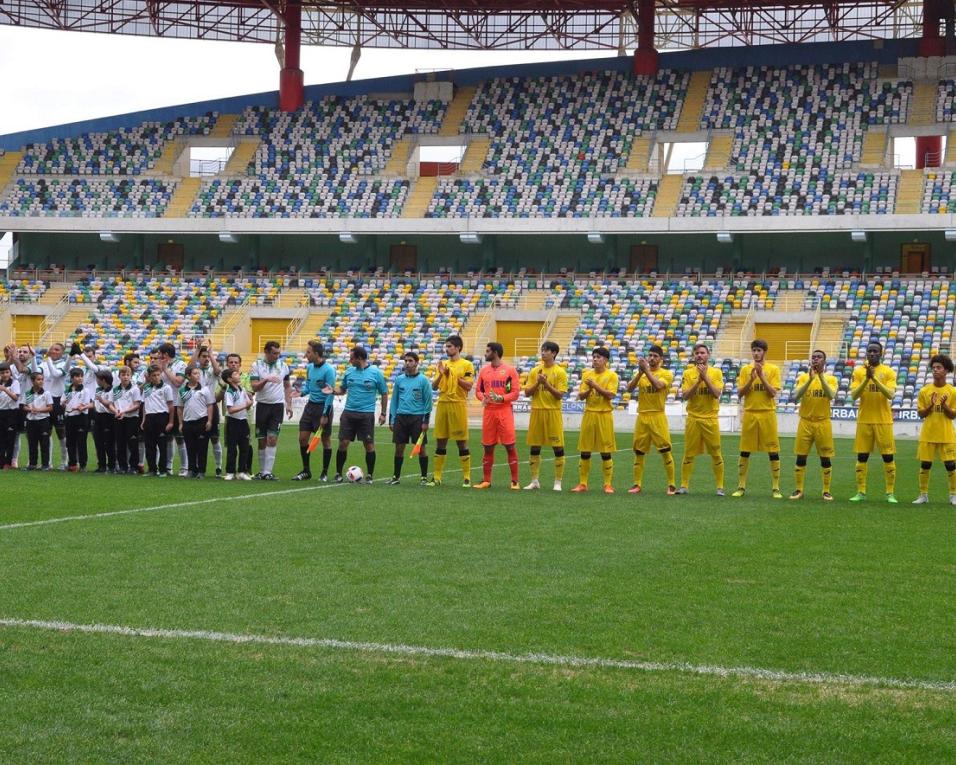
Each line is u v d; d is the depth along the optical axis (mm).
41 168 57250
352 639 8062
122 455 21125
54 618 8586
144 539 12383
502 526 13805
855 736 6250
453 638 8117
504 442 19109
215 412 20344
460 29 56375
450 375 19469
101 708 6582
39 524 13523
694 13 55594
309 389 20094
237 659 7543
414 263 55719
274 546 11977
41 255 58406
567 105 56156
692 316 48406
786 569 10984
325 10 57750
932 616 8969
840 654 7832
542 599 9430
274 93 59469
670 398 43969
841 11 53969
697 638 8219
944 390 17250
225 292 53688
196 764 5805
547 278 52469
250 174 56000
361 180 54844
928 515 15648
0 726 6281
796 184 50031
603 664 7523
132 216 54906
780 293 48625
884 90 52781
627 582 10211
